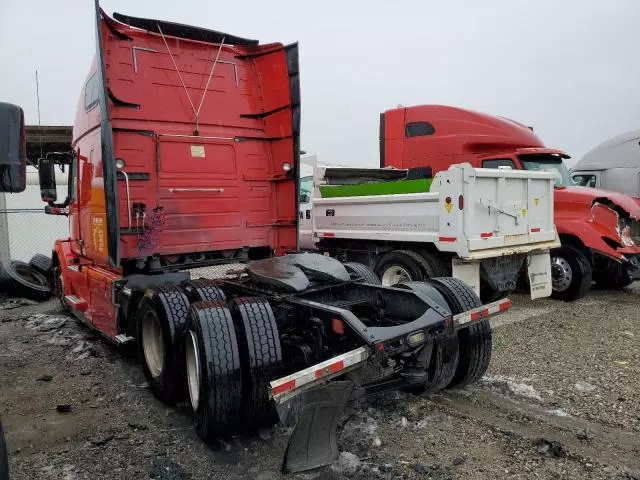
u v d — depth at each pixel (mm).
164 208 5668
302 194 10562
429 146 10633
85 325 7770
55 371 5754
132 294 5219
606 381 5098
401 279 8016
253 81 6438
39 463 3729
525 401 4660
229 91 6215
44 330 7574
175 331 4434
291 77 6172
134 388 5223
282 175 6402
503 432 4059
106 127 4844
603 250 8625
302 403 3383
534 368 5500
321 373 3303
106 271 5992
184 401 4801
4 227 11828
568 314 8016
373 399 4707
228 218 6145
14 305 9547
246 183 6297
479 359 4641
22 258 13859
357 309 4941
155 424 4387
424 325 3939
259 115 6414
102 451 3904
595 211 8883
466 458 3670
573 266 8938
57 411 4660
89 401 4902
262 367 3840
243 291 5078
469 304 4668
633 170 12672
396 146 11211
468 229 6938
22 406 4805
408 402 4652
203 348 3795
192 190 5863
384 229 8320
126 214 5422
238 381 3805
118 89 5445
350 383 3506
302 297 4645
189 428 4297
